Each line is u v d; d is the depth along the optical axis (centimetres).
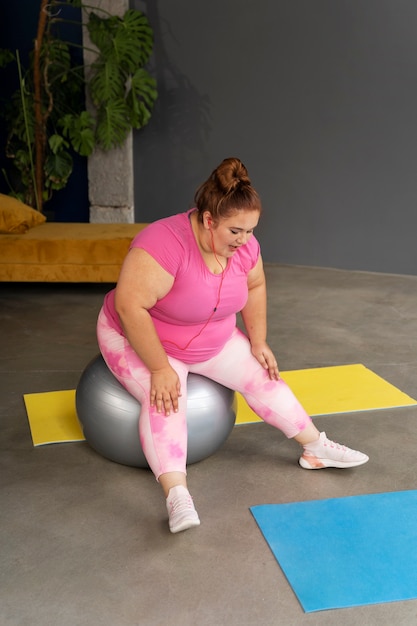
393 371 340
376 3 499
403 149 515
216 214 194
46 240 461
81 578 189
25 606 179
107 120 571
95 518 218
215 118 569
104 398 236
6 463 250
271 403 235
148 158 596
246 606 179
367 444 265
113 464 250
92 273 465
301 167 551
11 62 618
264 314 235
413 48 496
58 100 598
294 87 538
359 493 230
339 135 533
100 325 233
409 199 522
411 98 504
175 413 214
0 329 405
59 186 595
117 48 556
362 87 517
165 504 225
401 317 430
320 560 195
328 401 302
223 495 229
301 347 375
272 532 208
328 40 520
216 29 551
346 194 542
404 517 215
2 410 294
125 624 172
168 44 570
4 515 219
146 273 203
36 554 200
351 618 174
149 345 210
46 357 359
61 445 263
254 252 218
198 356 229
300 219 562
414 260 532
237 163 197
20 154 593
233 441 266
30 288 500
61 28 600
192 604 180
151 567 194
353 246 550
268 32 536
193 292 209
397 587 184
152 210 607
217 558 198
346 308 449
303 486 234
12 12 608
